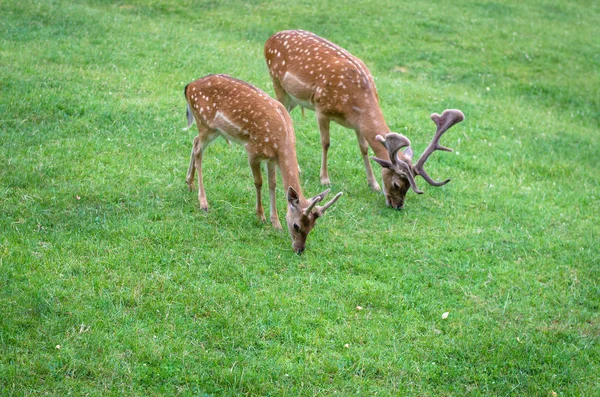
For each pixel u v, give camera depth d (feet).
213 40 47.93
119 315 20.26
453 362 20.75
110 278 21.81
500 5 66.44
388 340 21.11
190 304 21.26
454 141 37.65
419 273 24.97
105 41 42.78
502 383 20.12
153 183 27.68
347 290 23.21
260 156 25.52
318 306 22.17
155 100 35.40
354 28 55.36
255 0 58.80
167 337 19.76
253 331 20.49
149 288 21.65
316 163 32.07
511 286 24.91
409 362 20.38
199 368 18.86
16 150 28.14
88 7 50.37
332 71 29.17
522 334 22.26
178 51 43.37
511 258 26.84
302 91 30.14
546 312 23.66
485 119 42.06
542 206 31.63
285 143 25.29
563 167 37.22
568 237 29.12
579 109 48.37
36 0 48.14
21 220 23.76
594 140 42.60
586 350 22.04
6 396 16.89
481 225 28.94
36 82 34.55
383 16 58.44
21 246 22.45
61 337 19.07
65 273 21.66
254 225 26.30
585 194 34.22
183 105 35.32
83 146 29.40
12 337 18.67
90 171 27.66
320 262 24.49
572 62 55.72
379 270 24.57
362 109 28.89
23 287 20.58
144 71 39.01
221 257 23.72
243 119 25.36
